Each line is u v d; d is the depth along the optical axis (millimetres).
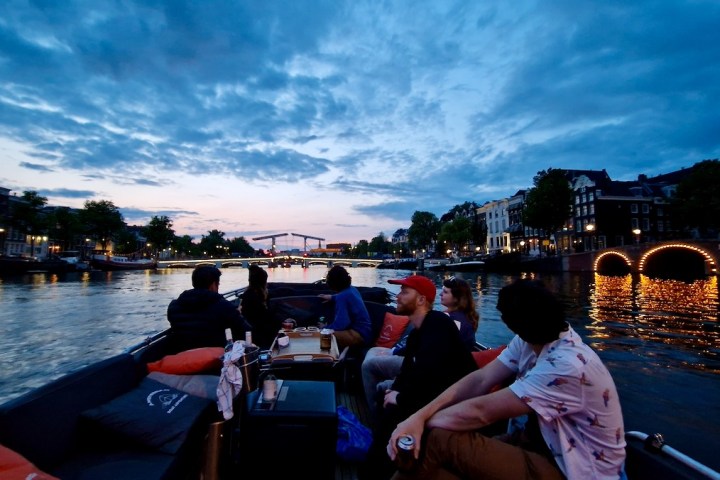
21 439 1836
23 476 1536
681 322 15609
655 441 1851
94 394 2381
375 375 3562
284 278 56719
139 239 120062
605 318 16562
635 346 11797
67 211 66375
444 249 97062
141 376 2920
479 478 1655
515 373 2133
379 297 8797
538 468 1630
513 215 71312
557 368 1616
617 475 1601
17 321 16797
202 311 3639
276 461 2402
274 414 2418
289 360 3674
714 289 27562
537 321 1729
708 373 9266
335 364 3713
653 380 8805
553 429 1663
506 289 1887
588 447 1604
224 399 2244
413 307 2811
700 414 7105
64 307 20750
